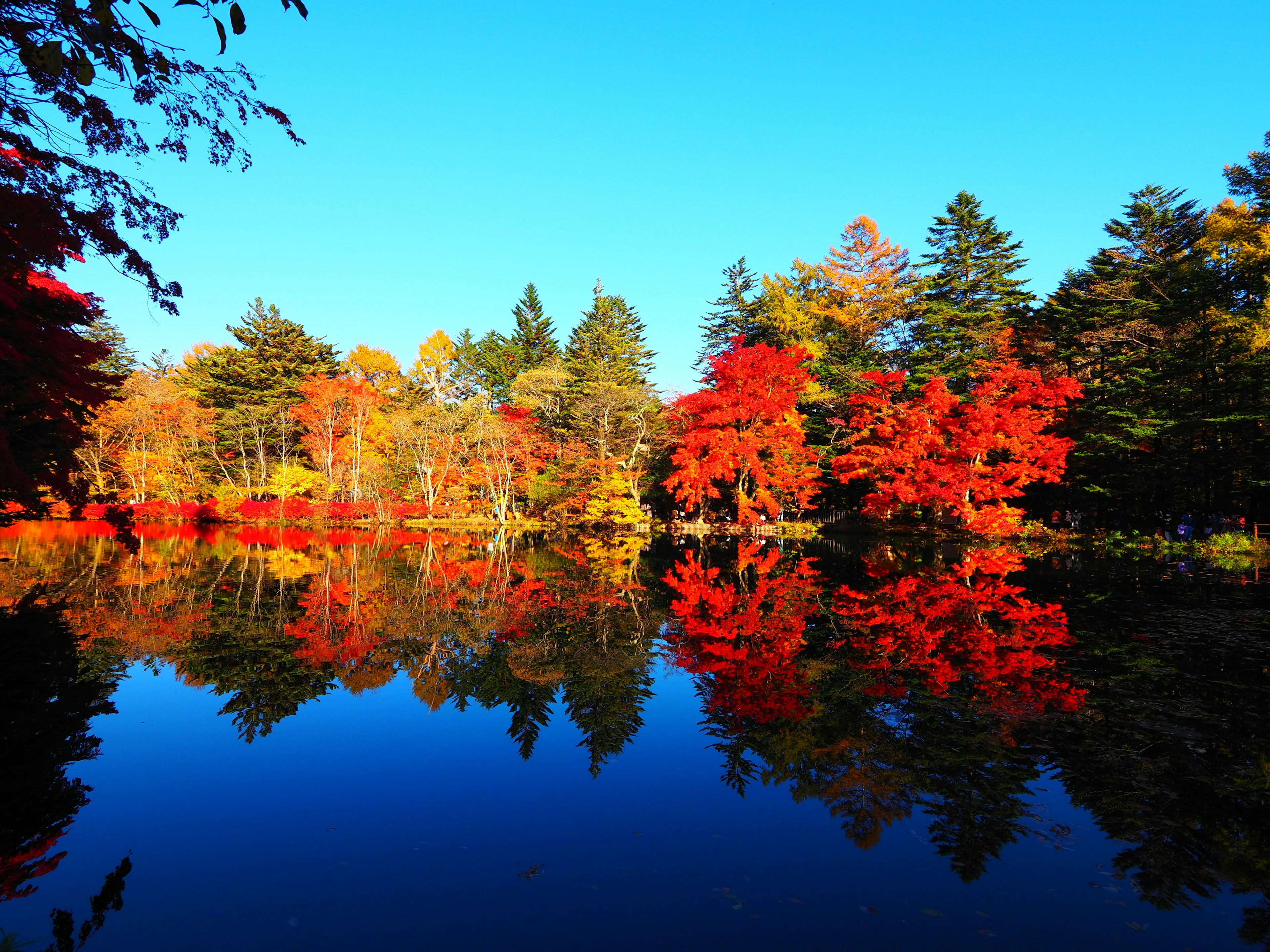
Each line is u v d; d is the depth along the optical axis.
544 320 62.25
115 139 4.03
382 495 44.41
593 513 37.38
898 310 37.28
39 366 8.47
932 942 3.06
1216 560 18.83
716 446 30.34
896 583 14.98
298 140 4.21
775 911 3.33
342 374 53.38
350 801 4.68
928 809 4.50
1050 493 29.53
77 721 6.34
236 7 2.61
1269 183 22.23
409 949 3.01
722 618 11.17
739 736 5.87
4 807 4.60
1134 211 29.42
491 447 40.81
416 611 11.94
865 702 6.73
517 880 3.64
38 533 31.62
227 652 9.02
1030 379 24.44
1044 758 5.29
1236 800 4.55
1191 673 7.60
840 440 34.84
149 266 5.34
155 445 43.69
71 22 3.10
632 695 7.12
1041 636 9.45
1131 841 4.05
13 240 5.20
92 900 3.45
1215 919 3.26
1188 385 22.80
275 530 37.38
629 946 3.03
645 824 4.32
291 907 3.38
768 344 41.28
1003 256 35.34
